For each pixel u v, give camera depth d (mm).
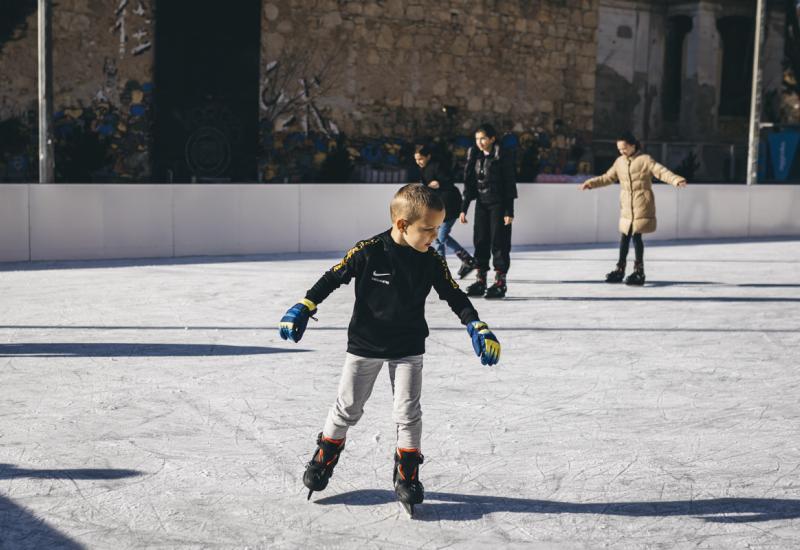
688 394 5742
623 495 3953
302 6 27328
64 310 8586
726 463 4391
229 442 4645
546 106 31609
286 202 14266
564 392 5758
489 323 8180
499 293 9625
